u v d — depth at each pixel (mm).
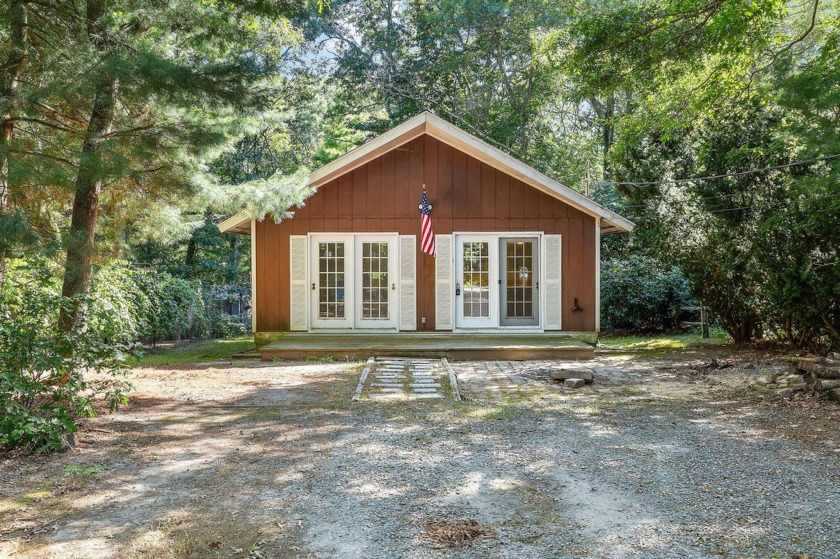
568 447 5586
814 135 7930
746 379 9023
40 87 6656
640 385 8805
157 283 14258
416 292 13422
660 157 14445
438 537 3689
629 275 18516
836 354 8508
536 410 7137
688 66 12492
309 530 3797
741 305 13625
